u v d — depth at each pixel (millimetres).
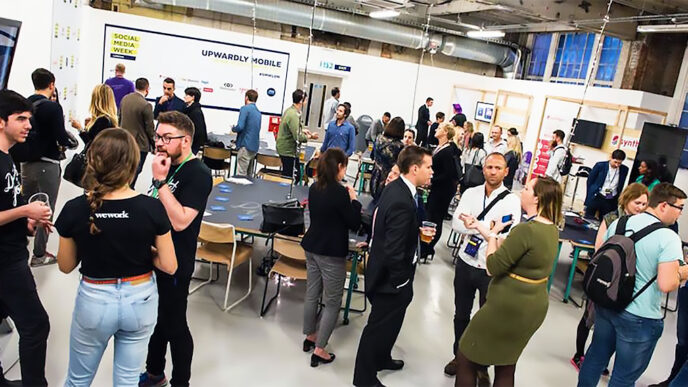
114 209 1729
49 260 3865
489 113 11172
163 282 2180
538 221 2258
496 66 12172
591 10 7879
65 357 2746
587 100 8875
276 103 10312
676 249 2355
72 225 1726
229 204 3965
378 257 2561
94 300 1773
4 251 2059
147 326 1904
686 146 7535
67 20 7262
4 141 2074
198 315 3461
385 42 10375
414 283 4582
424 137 9688
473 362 2402
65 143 3531
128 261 1786
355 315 3777
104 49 8945
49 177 3512
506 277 2275
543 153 9664
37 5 5465
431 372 3127
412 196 2535
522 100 10398
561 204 2262
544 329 3982
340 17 9617
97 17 8789
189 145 2170
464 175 6133
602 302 2484
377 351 2686
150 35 9148
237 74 9844
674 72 8430
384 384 2928
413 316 3902
